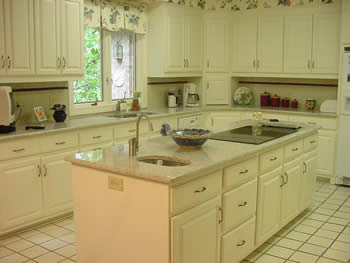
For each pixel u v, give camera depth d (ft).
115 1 16.42
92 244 8.57
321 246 11.05
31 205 11.93
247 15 19.54
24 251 10.66
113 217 8.07
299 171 12.38
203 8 20.03
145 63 18.60
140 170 7.44
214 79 20.30
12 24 11.83
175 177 7.00
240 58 20.01
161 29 17.85
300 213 13.33
